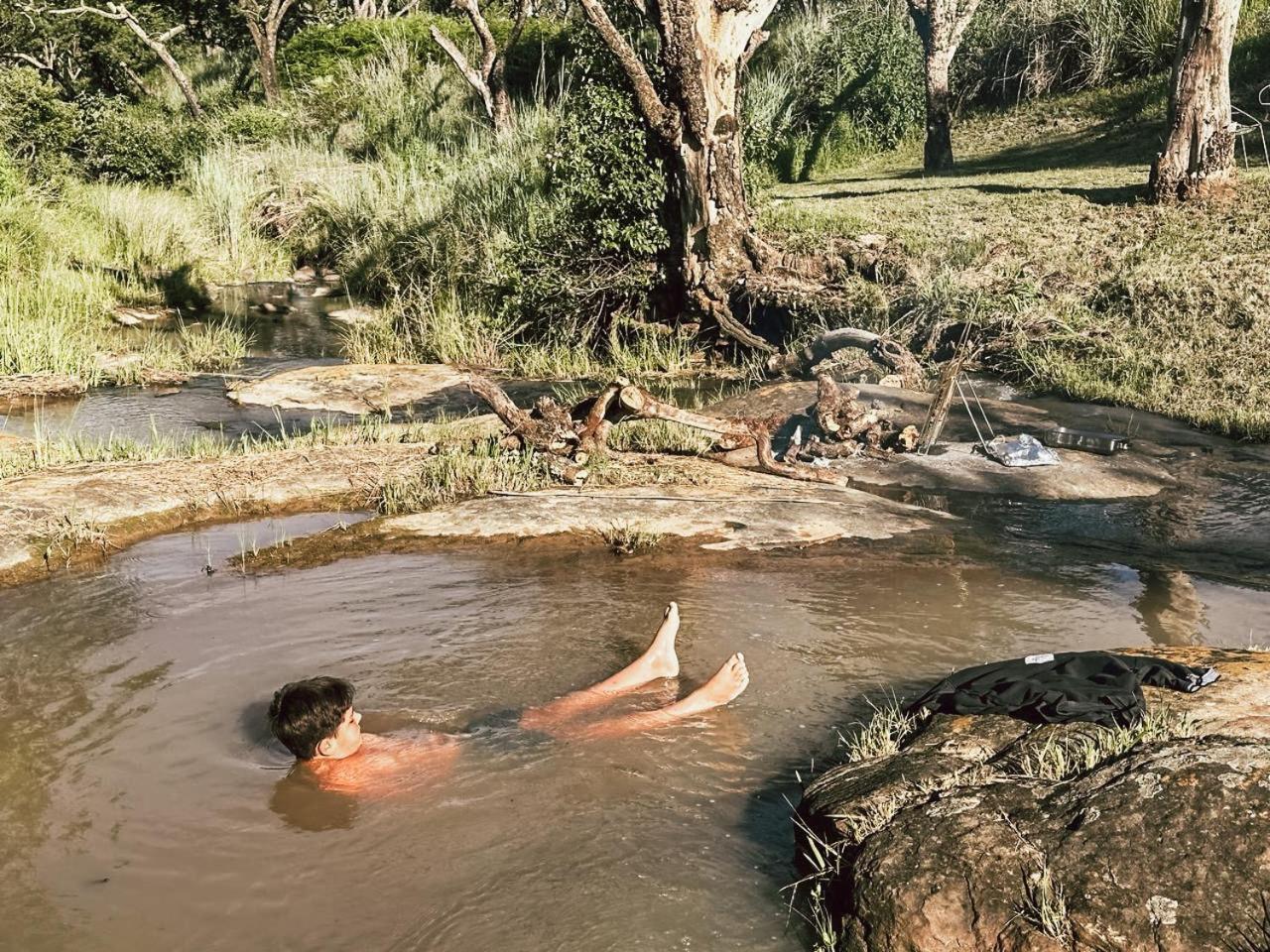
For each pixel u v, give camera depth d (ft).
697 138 45.50
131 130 86.58
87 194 75.25
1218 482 30.55
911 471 31.12
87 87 121.29
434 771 15.89
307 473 29.71
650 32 58.65
